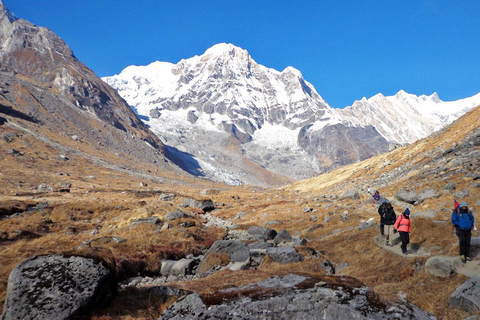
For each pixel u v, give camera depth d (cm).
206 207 4856
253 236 2714
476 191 2127
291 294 706
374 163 7819
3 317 740
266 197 6769
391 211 1579
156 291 993
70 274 844
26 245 2181
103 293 860
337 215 2825
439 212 1906
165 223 2927
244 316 657
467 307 746
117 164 15075
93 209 3991
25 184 7388
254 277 1354
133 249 1988
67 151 13900
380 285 1106
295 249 1714
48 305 761
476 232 1386
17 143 12419
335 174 9675
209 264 1781
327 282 763
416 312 642
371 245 1620
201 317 674
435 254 1234
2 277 1330
